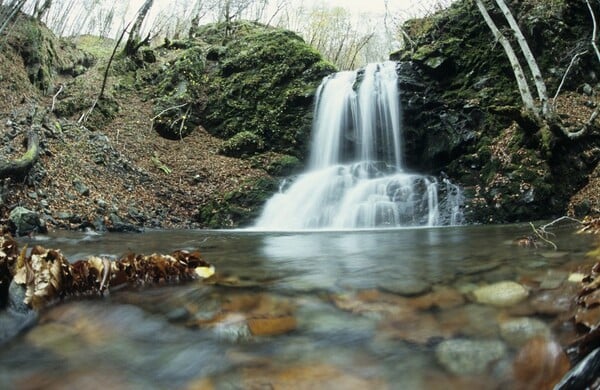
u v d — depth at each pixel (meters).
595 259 3.40
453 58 12.93
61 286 2.61
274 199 10.64
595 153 9.30
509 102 11.43
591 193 8.62
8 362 1.78
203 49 17.36
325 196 10.70
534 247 4.47
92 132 11.07
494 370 1.63
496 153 10.07
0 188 6.66
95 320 2.25
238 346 1.92
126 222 8.27
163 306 2.47
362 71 14.02
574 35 12.35
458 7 14.63
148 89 15.42
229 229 9.34
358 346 1.90
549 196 8.76
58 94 12.86
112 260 2.97
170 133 13.36
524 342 1.83
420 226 9.20
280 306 2.48
